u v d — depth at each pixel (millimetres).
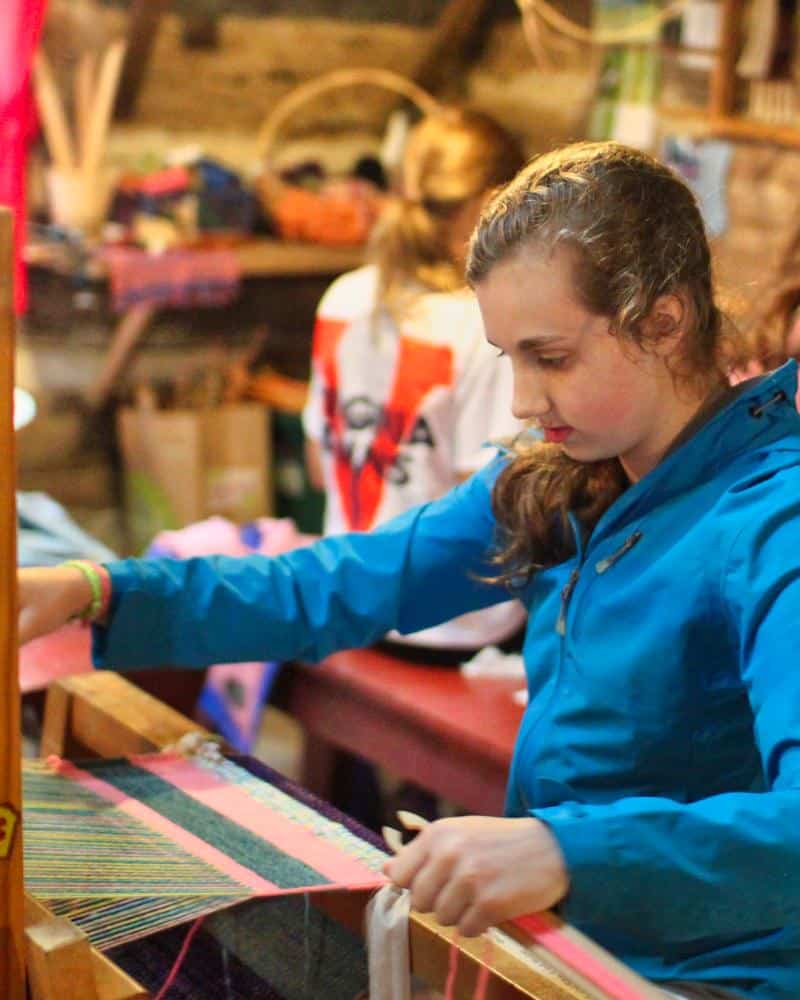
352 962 1226
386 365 2324
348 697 2350
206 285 3750
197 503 3936
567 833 841
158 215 3742
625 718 1110
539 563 1239
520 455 1246
